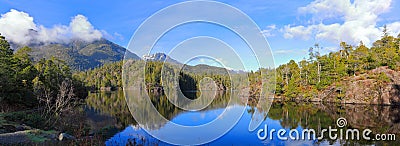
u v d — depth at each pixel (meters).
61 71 42.38
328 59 43.97
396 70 38.31
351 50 48.00
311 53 48.59
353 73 41.94
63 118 17.59
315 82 41.44
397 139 13.84
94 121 18.16
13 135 12.33
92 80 62.94
